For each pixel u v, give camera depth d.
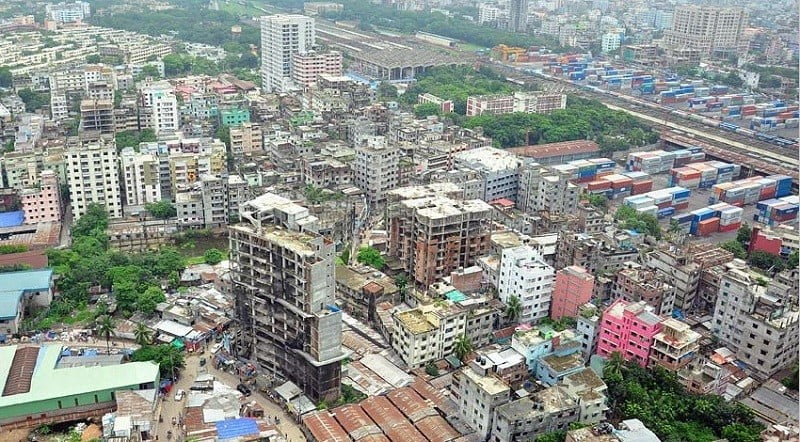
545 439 197.12
